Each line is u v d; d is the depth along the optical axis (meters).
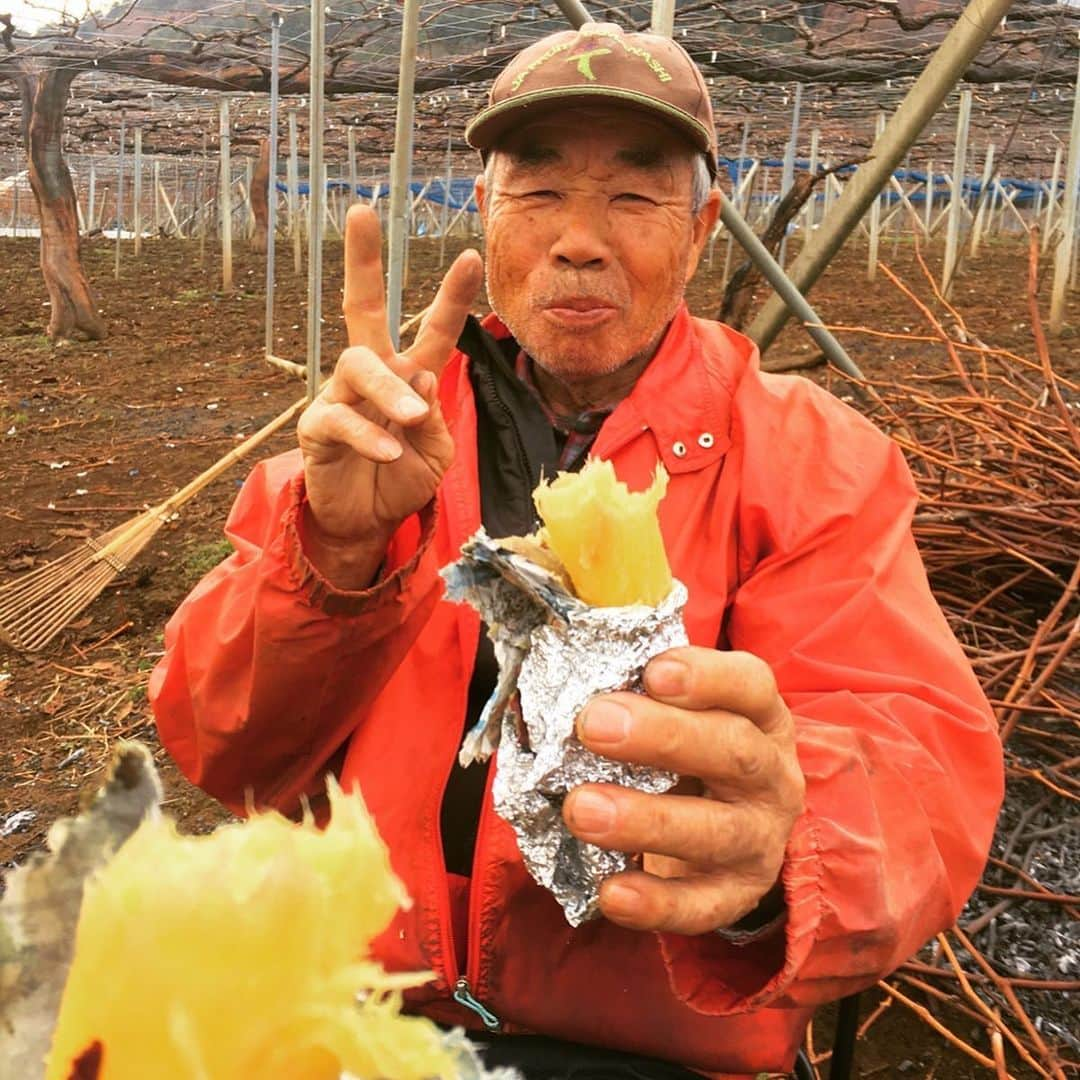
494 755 1.20
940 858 1.04
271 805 1.33
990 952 2.32
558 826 0.77
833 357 3.30
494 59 7.93
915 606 1.26
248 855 0.40
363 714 1.27
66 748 3.28
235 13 7.64
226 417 7.07
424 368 1.05
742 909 0.81
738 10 6.45
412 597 1.12
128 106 13.45
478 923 1.21
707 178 1.31
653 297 1.26
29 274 15.24
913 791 1.03
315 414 0.96
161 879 0.39
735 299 4.03
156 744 3.27
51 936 0.39
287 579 1.06
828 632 1.20
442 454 1.03
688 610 1.25
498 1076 0.49
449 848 1.30
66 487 5.66
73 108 13.58
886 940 0.95
